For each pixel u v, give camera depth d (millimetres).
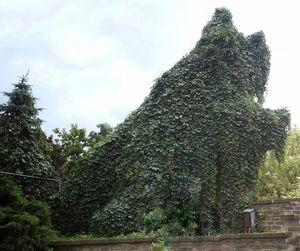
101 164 16594
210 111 16406
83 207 16328
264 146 16375
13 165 15750
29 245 10352
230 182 15625
